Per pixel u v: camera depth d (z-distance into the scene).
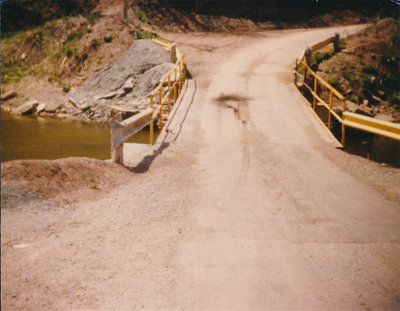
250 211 6.47
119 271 4.45
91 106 20.83
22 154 13.34
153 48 24.55
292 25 37.72
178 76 18.06
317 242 5.44
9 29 30.98
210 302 4.04
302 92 18.73
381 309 4.04
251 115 13.59
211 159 9.39
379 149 16.20
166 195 6.96
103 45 26.20
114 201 6.42
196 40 30.17
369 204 6.95
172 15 35.62
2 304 3.70
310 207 6.73
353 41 25.89
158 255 4.87
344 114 10.88
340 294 4.27
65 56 26.11
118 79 22.67
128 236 5.27
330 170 8.88
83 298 3.93
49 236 4.97
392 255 5.12
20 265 4.29
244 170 8.70
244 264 4.79
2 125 17.98
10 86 24.56
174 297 4.09
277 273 4.62
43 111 21.03
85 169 7.21
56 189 6.25
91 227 5.39
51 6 33.22
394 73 23.61
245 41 30.00
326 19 38.88
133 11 33.56
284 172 8.62
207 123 12.56
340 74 22.41
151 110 10.09
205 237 5.45
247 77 19.38
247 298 4.13
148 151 9.81
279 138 11.35
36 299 3.82
